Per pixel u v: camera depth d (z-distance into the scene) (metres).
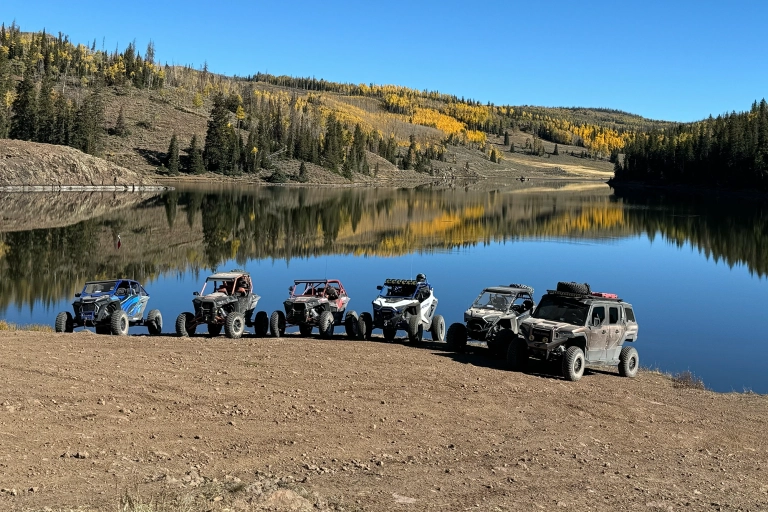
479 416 11.36
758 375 18.86
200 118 197.25
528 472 8.94
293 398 11.62
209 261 42.81
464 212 90.94
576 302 15.56
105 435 9.18
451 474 8.67
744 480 9.39
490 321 17.05
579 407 12.39
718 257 48.72
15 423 9.36
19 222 62.28
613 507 7.92
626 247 54.53
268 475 8.13
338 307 20.64
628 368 15.91
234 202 98.06
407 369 14.35
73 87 198.38
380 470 8.62
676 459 10.10
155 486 7.28
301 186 163.38
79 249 46.06
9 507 6.48
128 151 159.38
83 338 16.86
